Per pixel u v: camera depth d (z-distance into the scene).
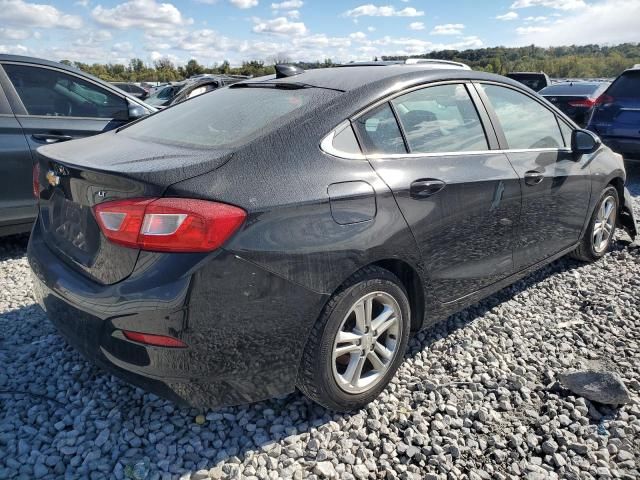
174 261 1.86
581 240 4.05
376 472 2.12
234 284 1.93
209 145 2.22
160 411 2.41
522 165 3.16
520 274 3.37
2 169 4.09
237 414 2.41
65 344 2.96
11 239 4.88
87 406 2.42
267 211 1.98
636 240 4.80
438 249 2.62
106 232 1.96
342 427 2.36
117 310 1.93
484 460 2.21
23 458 2.11
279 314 2.05
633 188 7.33
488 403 2.55
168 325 1.87
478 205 2.80
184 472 2.07
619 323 3.38
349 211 2.20
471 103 3.02
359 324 2.36
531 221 3.28
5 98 4.18
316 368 2.21
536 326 3.33
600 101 7.73
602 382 2.58
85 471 2.05
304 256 2.06
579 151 3.66
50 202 2.48
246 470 2.09
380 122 2.49
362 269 2.30
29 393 2.52
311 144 2.22
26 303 3.48
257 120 2.36
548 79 14.34
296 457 2.17
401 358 2.61
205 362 1.95
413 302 2.69
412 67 2.92
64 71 4.54
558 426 2.40
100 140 2.65
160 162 2.03
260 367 2.08
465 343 3.09
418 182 2.48
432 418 2.44
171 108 3.08
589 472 2.15
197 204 1.87
